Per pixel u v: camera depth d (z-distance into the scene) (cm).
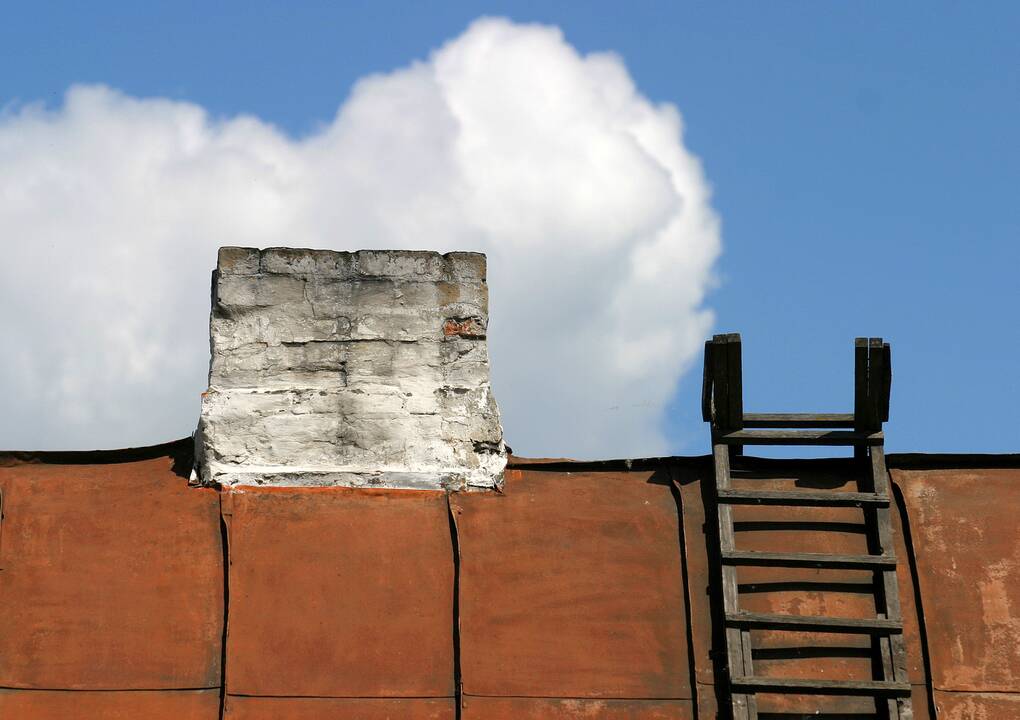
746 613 1623
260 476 1752
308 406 1795
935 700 1598
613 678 1622
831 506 1719
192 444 1803
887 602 1636
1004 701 1600
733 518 1714
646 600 1675
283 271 1847
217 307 1831
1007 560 1697
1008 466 1780
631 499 1756
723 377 1738
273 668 1611
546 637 1645
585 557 1703
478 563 1691
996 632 1645
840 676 1606
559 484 1773
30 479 1748
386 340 1834
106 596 1652
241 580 1664
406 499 1745
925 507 1739
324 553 1691
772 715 1584
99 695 1588
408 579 1680
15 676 1595
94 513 1717
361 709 1592
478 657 1625
